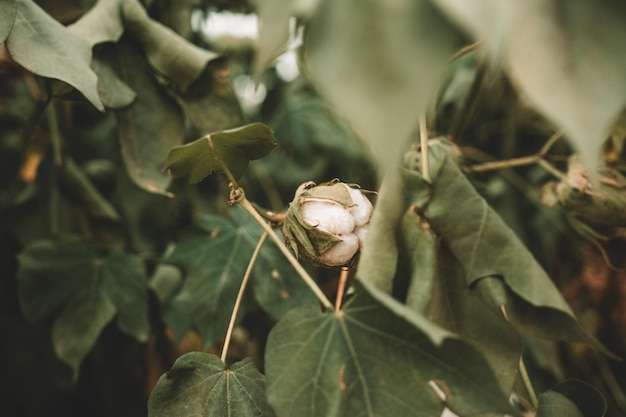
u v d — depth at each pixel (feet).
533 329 1.01
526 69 0.54
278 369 0.91
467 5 0.53
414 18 0.57
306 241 1.00
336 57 0.57
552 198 1.37
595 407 1.05
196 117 1.41
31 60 1.05
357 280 0.94
